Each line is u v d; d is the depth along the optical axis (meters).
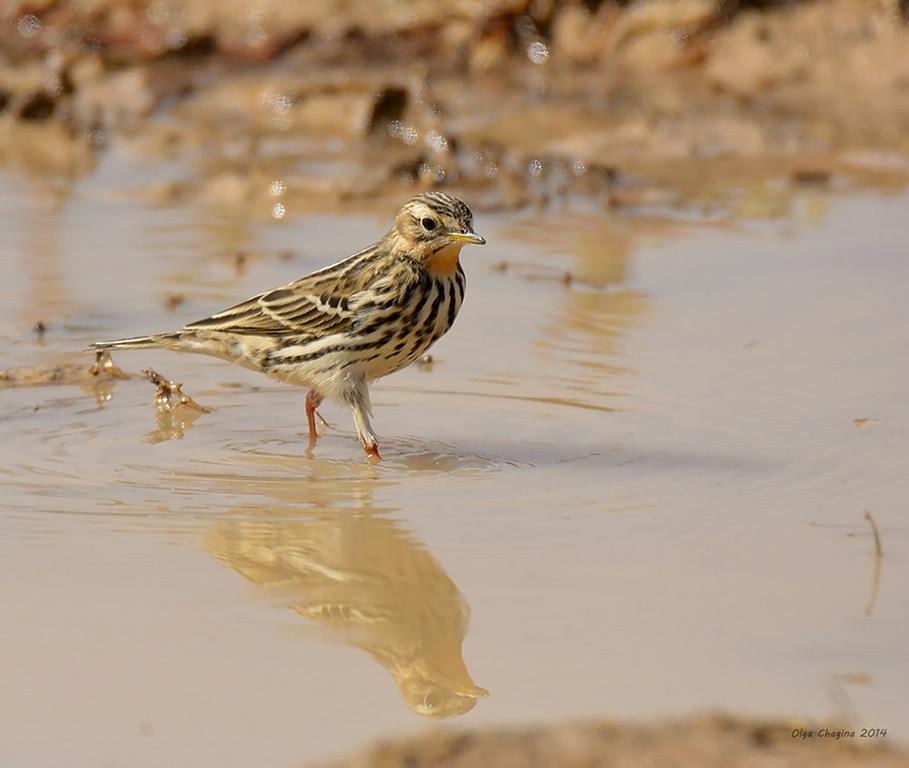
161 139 23.56
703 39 26.14
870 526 11.52
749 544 11.23
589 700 9.04
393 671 9.45
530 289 17.73
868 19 26.02
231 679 9.36
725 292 17.52
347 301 13.85
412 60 26.58
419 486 12.53
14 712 8.97
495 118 24.08
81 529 11.57
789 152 22.77
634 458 13.03
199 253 18.75
